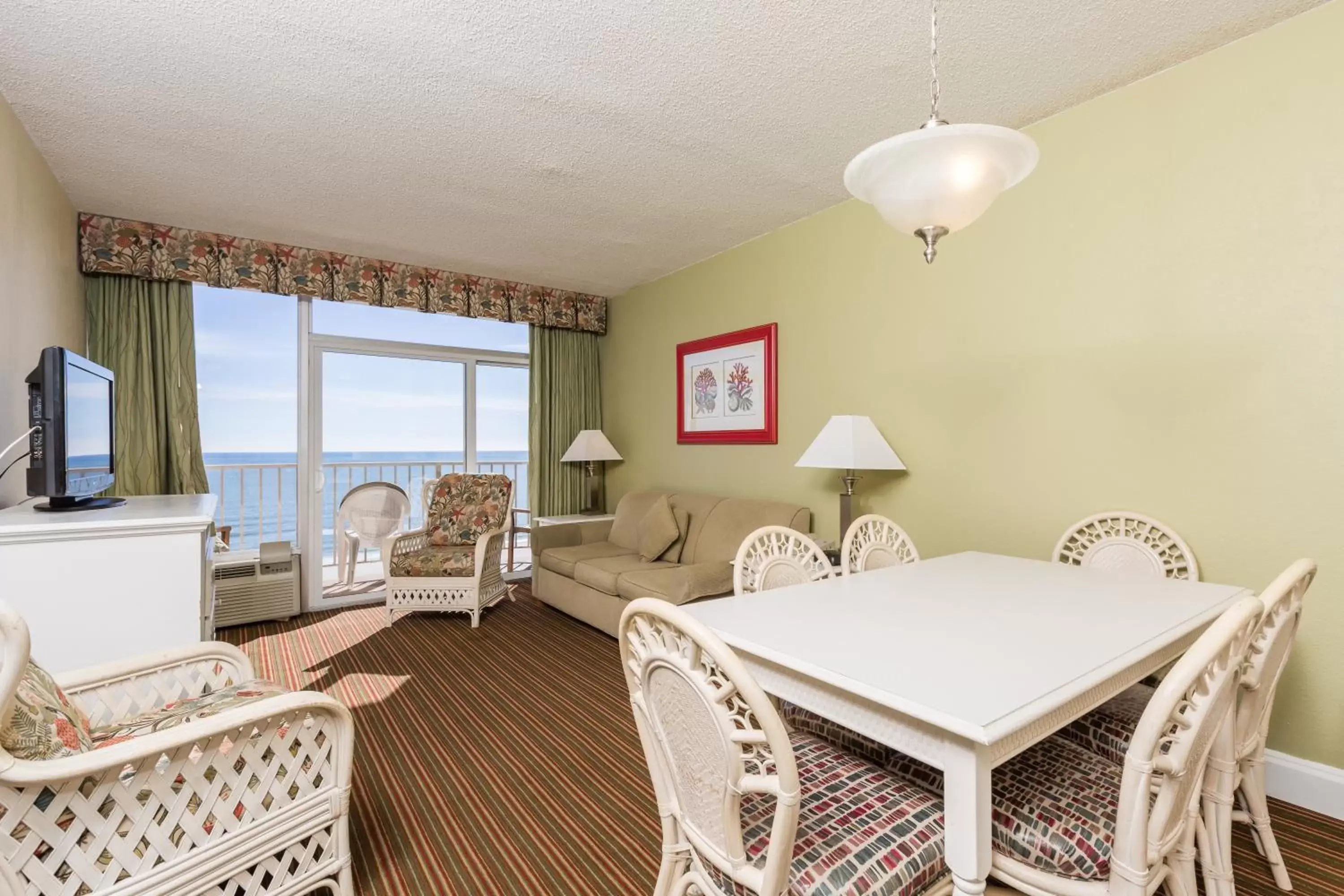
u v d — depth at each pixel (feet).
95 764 3.30
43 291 8.50
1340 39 5.59
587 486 16.78
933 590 5.49
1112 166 7.12
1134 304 6.95
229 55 6.31
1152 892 3.23
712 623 4.49
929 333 9.07
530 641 11.41
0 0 5.44
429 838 5.63
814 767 4.12
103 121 7.56
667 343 14.66
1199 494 6.49
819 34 6.05
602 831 5.73
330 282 12.79
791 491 11.43
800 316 11.16
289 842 4.25
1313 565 4.02
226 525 13.78
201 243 11.51
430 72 6.63
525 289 15.42
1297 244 5.84
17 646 2.96
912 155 3.77
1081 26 5.97
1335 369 5.65
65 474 5.97
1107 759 4.46
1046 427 7.76
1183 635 4.30
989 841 2.97
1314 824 5.68
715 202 10.29
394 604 12.49
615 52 6.31
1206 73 6.40
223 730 3.77
